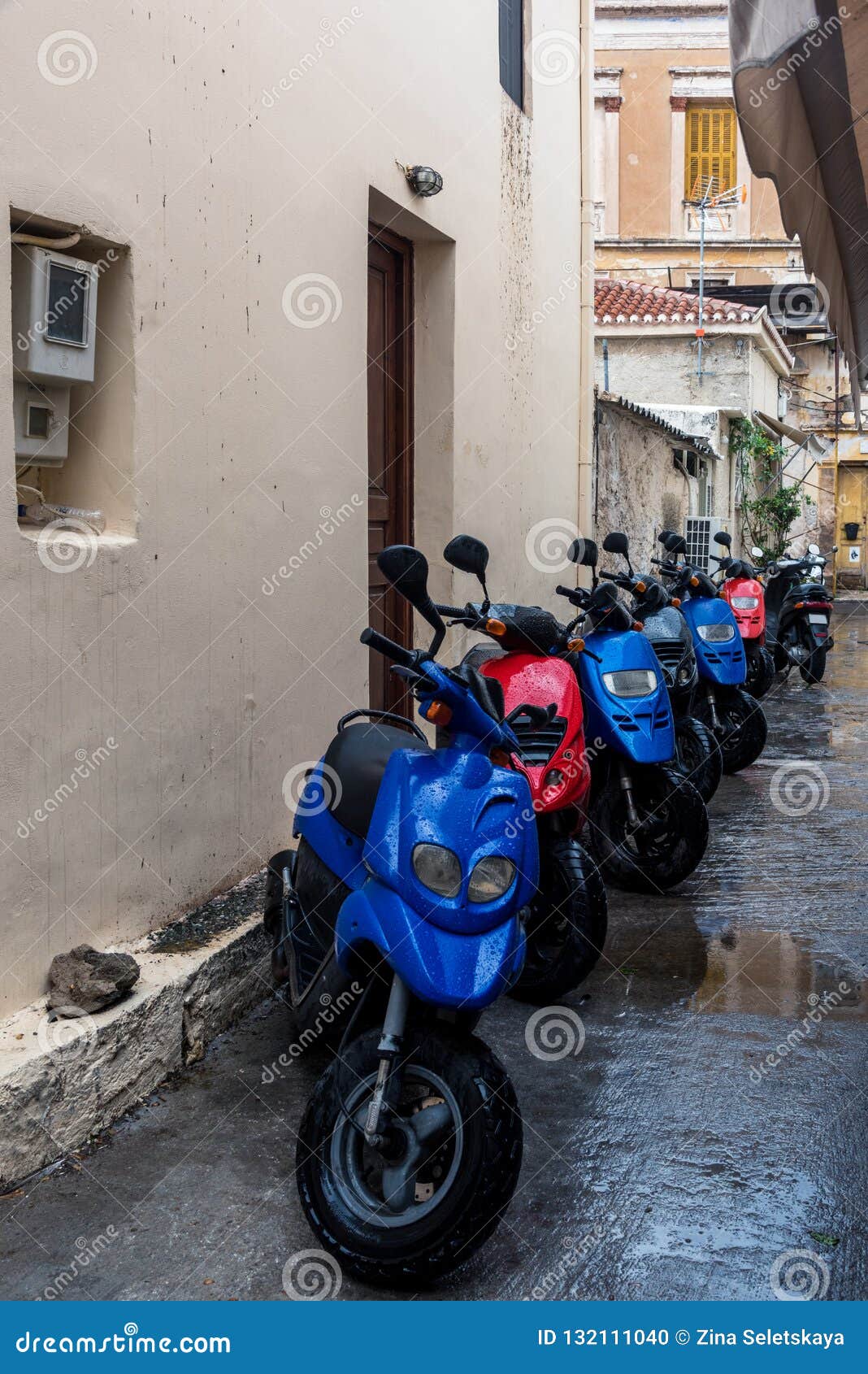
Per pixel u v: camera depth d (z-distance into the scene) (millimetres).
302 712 5066
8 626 3236
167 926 4129
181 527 4102
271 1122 3451
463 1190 2656
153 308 3904
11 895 3301
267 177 4645
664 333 20906
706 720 8234
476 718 2881
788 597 13875
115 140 3678
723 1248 2916
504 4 7797
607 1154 3338
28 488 3615
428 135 6371
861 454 33500
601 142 31953
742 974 4703
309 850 3768
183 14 4027
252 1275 2781
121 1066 3441
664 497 15188
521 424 8297
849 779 8508
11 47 3213
